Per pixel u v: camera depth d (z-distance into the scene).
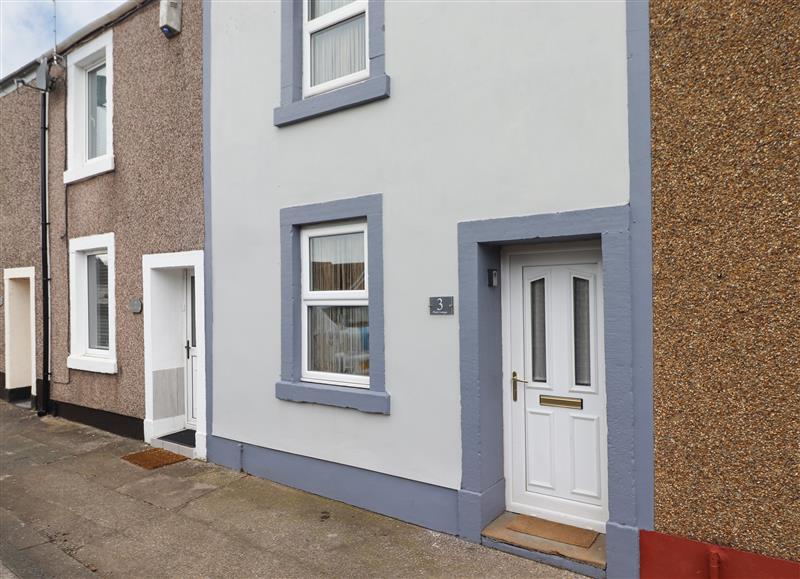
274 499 4.71
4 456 6.16
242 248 5.39
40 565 3.71
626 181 3.32
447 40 4.04
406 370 4.21
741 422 2.96
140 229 6.54
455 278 3.97
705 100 3.07
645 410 3.24
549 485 3.95
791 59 2.84
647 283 3.24
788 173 2.84
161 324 6.48
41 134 8.09
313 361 5.05
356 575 3.46
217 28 5.65
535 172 3.64
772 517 2.88
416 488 4.16
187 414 6.69
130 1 6.49
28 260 8.62
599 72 3.42
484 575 3.42
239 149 5.43
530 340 4.03
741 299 2.96
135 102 6.62
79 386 7.55
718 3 3.04
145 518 4.40
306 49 5.14
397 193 4.28
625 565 3.27
